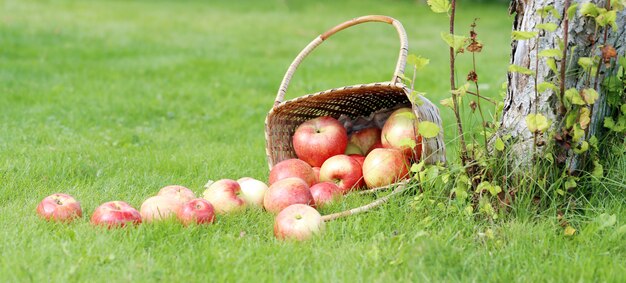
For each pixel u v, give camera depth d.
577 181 3.43
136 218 3.24
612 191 3.42
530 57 3.42
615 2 3.04
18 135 5.73
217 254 2.86
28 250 2.89
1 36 13.00
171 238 3.07
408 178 3.85
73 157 4.82
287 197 3.52
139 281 2.62
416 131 3.84
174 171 4.62
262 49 13.45
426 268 2.72
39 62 10.59
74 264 2.74
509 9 3.58
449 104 3.40
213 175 4.46
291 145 4.41
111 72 9.98
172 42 14.05
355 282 2.65
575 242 3.06
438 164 3.43
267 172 4.58
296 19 19.86
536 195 3.36
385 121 4.38
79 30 14.92
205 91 8.64
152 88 8.77
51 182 4.14
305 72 10.39
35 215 3.39
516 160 3.40
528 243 3.00
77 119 6.73
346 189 3.91
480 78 9.42
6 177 4.12
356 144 4.36
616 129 3.42
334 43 14.88
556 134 3.27
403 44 3.87
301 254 2.91
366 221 3.32
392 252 2.91
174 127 6.69
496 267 2.78
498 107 3.58
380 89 3.82
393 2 24.70
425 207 3.42
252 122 6.96
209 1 23.80
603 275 2.69
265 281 2.66
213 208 3.35
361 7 23.44
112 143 5.70
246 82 9.37
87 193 3.90
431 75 9.80
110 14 18.67
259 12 21.53
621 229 3.04
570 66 3.35
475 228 3.21
